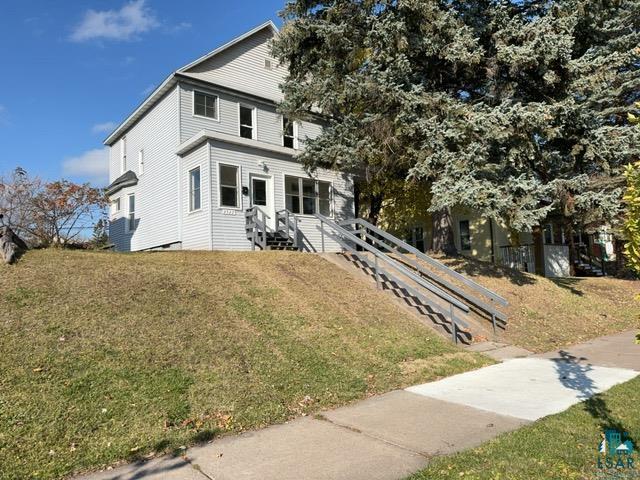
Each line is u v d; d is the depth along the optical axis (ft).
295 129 62.64
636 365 22.94
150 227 59.88
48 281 24.39
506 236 74.74
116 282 25.91
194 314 23.85
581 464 11.64
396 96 36.86
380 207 65.05
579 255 78.59
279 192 53.47
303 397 17.93
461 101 41.88
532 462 11.76
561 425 14.47
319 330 25.32
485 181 34.99
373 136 40.27
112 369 17.48
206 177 47.78
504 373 22.27
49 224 64.18
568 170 41.63
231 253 37.63
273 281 31.91
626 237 11.29
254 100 60.03
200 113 55.52
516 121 34.76
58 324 20.11
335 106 41.42
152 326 21.62
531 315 35.53
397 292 35.04
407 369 22.26
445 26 37.91
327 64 42.04
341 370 20.86
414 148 38.91
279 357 21.13
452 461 11.99
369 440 13.94
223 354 20.31
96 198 65.31
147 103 59.21
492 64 39.45
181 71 53.83
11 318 19.93
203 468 12.23
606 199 37.22
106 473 12.09
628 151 37.65
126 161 69.10
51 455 12.63
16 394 15.05
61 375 16.56
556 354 26.76
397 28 36.22
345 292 32.89
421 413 16.43
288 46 43.83
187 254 35.32
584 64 36.27
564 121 36.73
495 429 14.49
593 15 40.78
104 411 14.93
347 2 40.86
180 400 16.25
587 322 36.19
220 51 57.57
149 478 11.70
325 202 59.06
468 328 30.40
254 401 16.97
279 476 11.64
